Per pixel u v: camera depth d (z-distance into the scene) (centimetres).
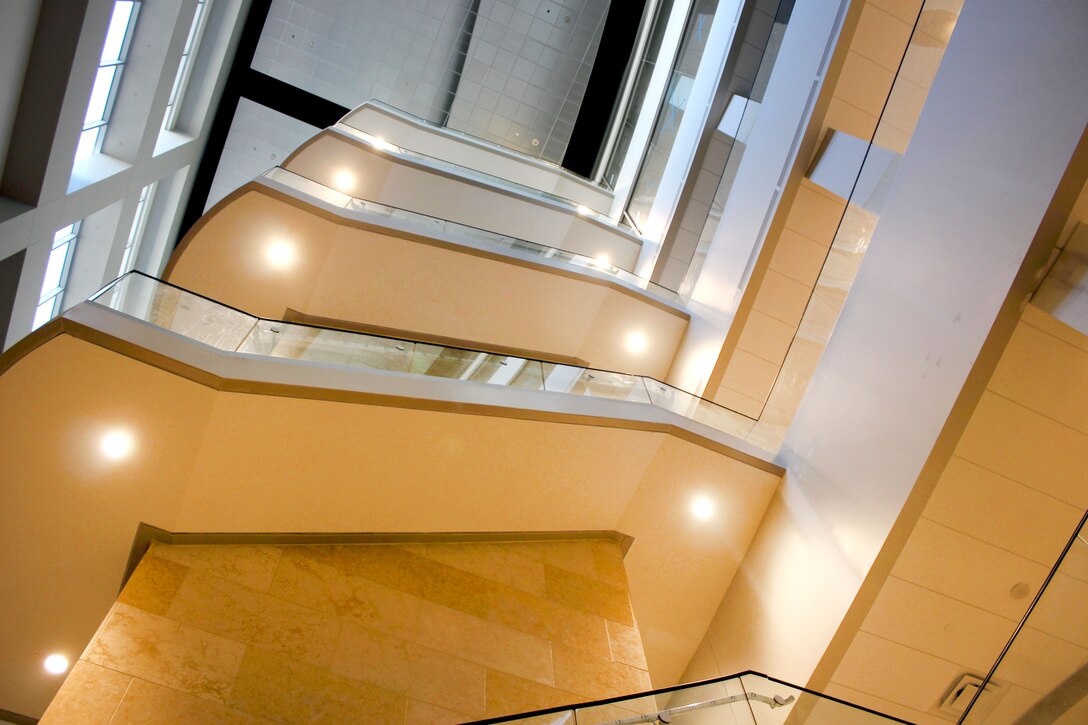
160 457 597
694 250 1365
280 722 530
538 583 733
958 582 641
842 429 735
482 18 1855
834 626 659
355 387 635
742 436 824
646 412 771
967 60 683
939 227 670
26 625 638
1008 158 600
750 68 1373
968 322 601
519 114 1983
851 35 1007
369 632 621
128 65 1294
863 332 745
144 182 1438
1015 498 614
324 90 1856
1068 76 562
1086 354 572
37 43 916
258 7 1759
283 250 1062
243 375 592
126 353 566
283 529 664
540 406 713
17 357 552
